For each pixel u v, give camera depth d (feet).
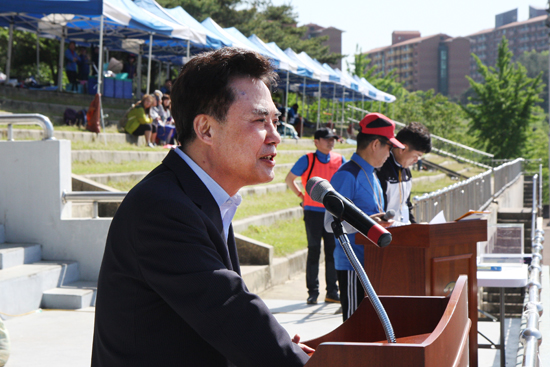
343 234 5.13
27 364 13.35
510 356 14.26
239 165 4.93
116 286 4.55
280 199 38.19
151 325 4.43
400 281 9.29
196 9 103.19
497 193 55.52
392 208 13.11
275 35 121.49
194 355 4.44
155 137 43.09
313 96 127.24
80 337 15.60
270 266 24.12
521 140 151.94
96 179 28.66
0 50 93.66
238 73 4.92
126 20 42.14
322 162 21.71
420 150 12.95
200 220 4.52
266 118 5.00
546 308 15.56
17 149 21.38
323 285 24.79
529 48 555.69
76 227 20.89
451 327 4.22
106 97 55.93
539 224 29.68
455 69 534.78
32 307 18.44
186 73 4.98
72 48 58.23
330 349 3.80
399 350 3.69
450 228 9.23
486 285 11.59
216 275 4.21
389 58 563.07
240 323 4.12
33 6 38.50
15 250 19.72
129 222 4.47
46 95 49.88
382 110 162.71
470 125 162.61
